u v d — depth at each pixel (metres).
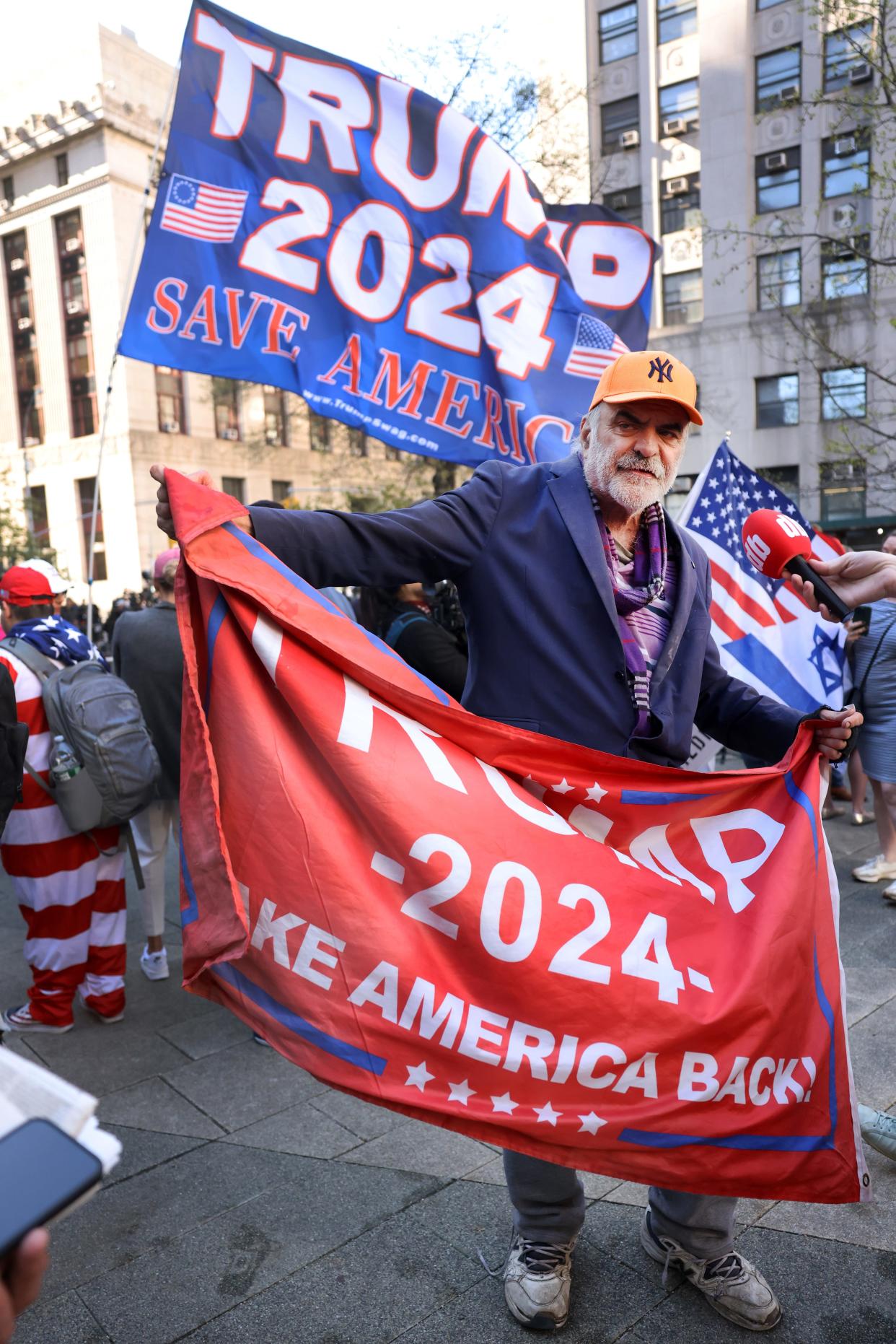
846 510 22.27
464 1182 2.54
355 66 4.09
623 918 1.78
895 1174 2.51
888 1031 3.24
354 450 30.84
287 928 1.62
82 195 37.34
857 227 11.88
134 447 37.09
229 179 3.97
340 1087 1.60
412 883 1.65
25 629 3.43
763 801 2.00
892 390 20.70
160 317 3.90
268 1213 2.41
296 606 1.69
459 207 4.28
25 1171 0.66
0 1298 0.64
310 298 4.10
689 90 23.34
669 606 2.00
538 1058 1.67
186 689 1.64
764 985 1.83
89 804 3.23
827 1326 1.98
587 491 1.98
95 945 3.52
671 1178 1.74
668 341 24.25
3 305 40.50
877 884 4.81
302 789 1.63
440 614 4.40
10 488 40.31
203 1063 3.25
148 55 37.84
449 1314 2.04
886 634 4.62
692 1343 1.94
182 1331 2.01
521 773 1.81
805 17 21.33
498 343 4.38
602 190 24.66
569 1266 2.05
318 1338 1.98
